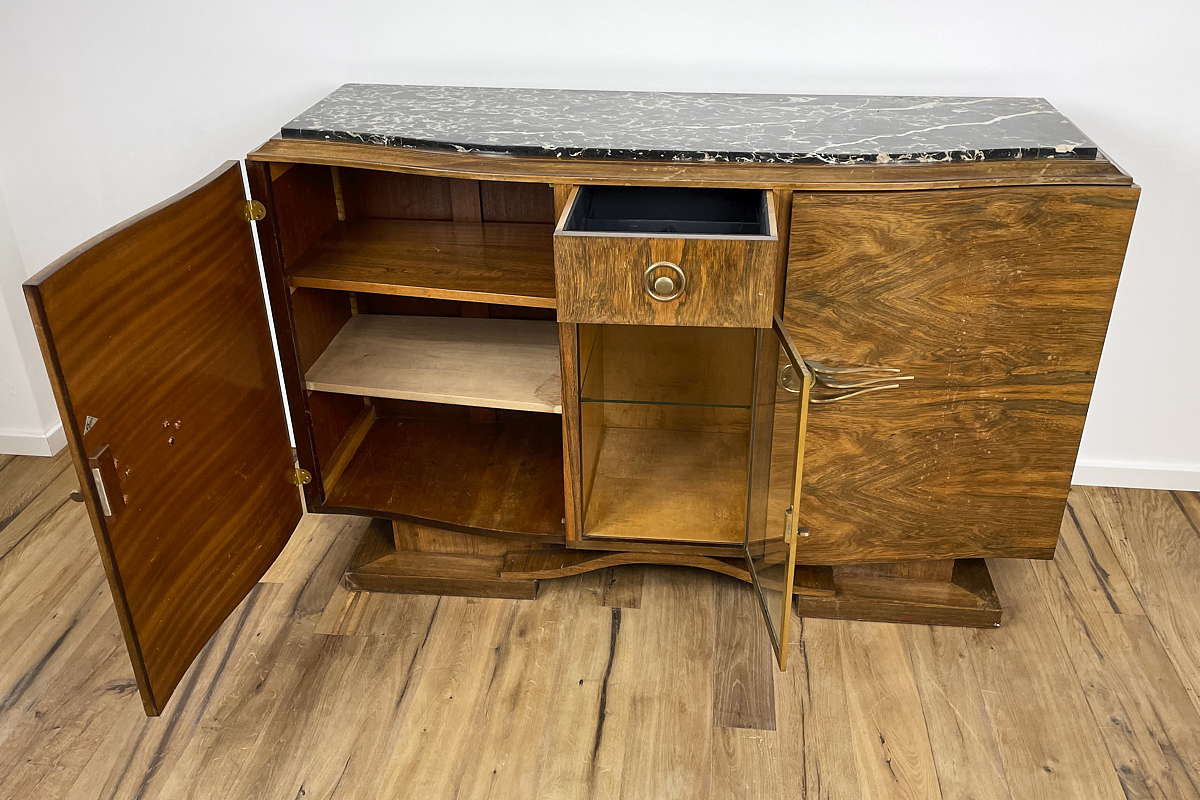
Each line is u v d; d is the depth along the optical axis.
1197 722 1.62
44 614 1.88
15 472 2.32
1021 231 1.47
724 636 1.82
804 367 1.30
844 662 1.75
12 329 2.21
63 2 1.92
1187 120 1.83
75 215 2.16
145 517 1.36
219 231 1.50
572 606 1.89
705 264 1.38
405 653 1.78
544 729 1.62
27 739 1.61
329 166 1.84
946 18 1.80
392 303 2.05
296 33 1.94
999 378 1.60
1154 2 1.74
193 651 1.53
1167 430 2.16
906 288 1.53
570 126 1.65
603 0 1.86
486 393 1.74
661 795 1.50
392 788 1.52
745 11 1.84
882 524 1.75
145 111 2.03
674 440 2.04
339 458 1.96
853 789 1.51
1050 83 1.84
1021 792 1.50
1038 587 1.93
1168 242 1.94
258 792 1.51
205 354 1.49
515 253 1.77
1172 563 2.00
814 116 1.71
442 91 1.91
